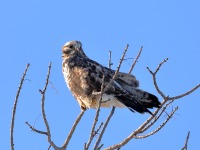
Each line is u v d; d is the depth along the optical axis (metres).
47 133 8.71
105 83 12.08
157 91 9.38
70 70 12.96
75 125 9.77
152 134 9.50
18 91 8.41
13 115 8.36
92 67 12.68
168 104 9.46
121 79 11.70
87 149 8.32
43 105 8.52
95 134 8.47
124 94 11.41
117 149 9.54
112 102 11.79
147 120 9.48
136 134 9.50
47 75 8.45
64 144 9.52
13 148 8.32
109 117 9.66
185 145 9.19
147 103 10.98
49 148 8.88
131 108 11.31
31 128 8.69
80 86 12.59
